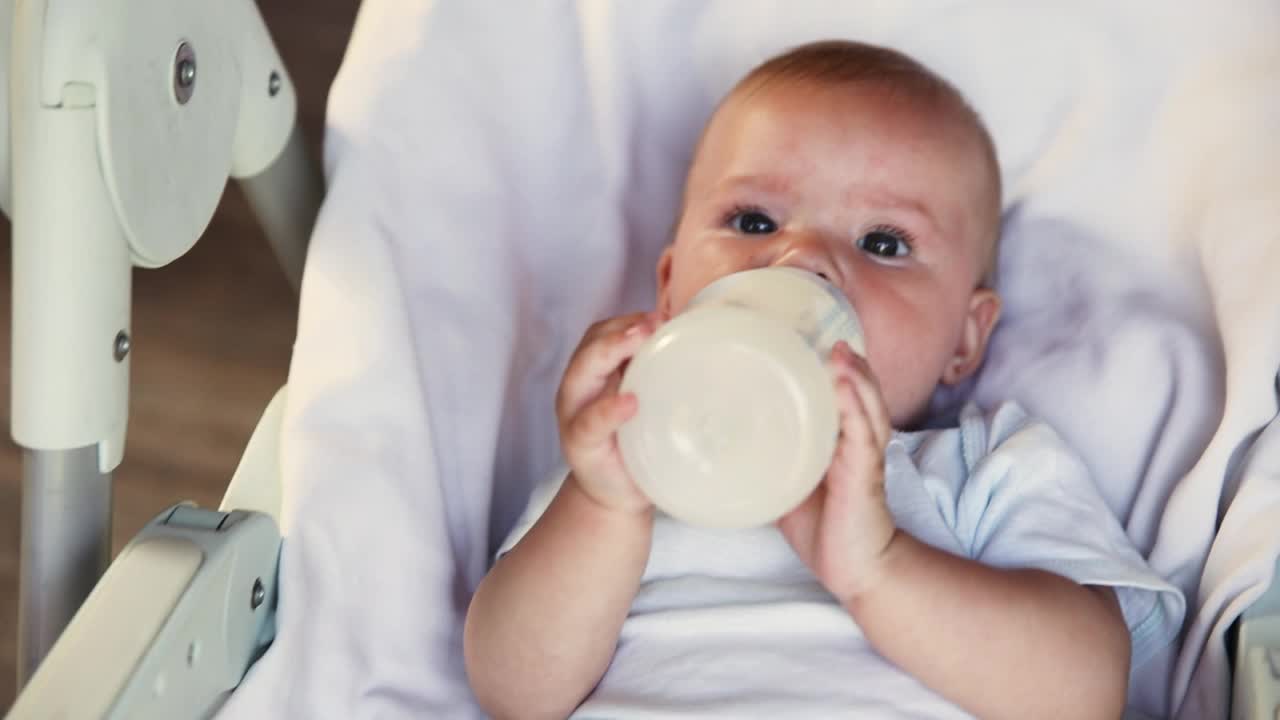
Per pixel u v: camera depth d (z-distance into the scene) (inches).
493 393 39.0
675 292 39.5
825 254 37.1
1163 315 40.1
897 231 38.5
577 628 32.8
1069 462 37.5
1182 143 40.5
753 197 38.8
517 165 42.0
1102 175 42.1
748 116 39.8
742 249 38.1
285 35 80.1
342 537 33.1
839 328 30.0
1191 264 40.0
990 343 43.3
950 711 32.8
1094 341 40.8
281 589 32.2
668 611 34.9
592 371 29.7
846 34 43.9
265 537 31.7
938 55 43.5
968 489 37.3
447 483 37.1
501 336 39.7
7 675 56.2
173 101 30.1
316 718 31.4
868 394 29.3
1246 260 37.0
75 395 28.4
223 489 62.6
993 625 32.5
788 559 36.1
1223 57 39.9
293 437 34.0
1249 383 35.2
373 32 39.3
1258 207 37.4
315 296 35.7
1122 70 41.5
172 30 29.9
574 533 32.0
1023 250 43.5
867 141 38.6
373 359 34.9
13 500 61.4
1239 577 34.0
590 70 43.2
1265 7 39.4
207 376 67.0
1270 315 35.3
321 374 34.8
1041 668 32.9
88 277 28.0
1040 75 42.8
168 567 28.5
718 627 34.3
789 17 44.0
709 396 26.0
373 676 32.5
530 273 42.9
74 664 26.5
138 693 26.7
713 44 44.4
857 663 33.3
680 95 44.7
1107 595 35.1
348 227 36.6
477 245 39.6
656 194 45.3
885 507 31.5
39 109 26.9
